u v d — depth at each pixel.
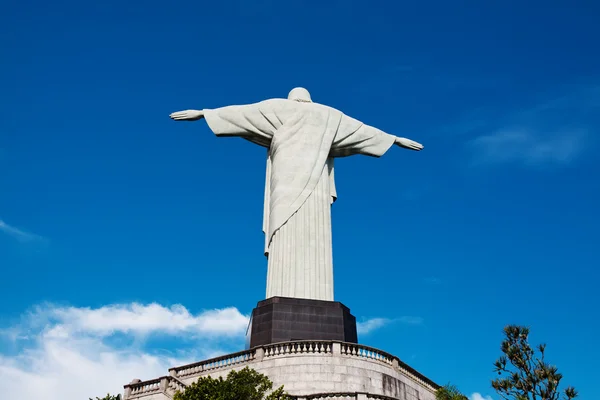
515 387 25.31
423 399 34.84
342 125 46.88
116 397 27.20
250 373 25.45
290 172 43.91
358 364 32.78
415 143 49.47
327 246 42.47
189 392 24.47
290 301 38.53
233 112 45.34
